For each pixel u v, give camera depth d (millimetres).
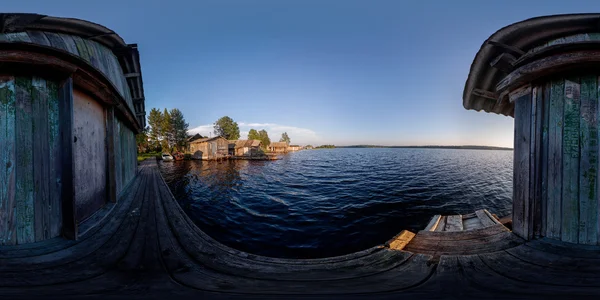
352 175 23844
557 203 3074
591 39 2799
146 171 15281
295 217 9539
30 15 3256
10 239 2957
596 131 2867
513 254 2869
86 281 2234
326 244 6773
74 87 4164
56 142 3320
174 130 50938
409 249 3312
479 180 20656
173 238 3613
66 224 3322
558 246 2922
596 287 2057
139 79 8672
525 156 3363
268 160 46656
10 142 2980
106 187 5863
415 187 16859
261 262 2920
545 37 3062
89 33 4758
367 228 8172
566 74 3023
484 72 4270
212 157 40344
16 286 2051
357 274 2535
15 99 3010
